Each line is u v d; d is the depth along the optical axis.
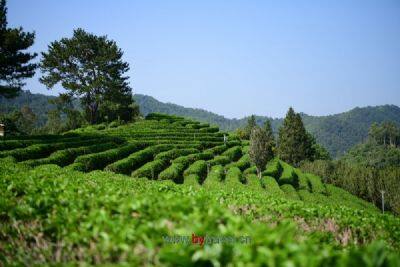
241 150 67.50
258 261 4.64
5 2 53.31
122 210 7.23
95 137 53.84
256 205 12.72
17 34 52.28
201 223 5.94
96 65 80.12
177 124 80.38
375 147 199.62
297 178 61.59
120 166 40.28
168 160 49.03
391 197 63.69
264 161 51.97
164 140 57.88
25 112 119.06
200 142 62.62
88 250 6.45
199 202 8.11
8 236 8.02
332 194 58.72
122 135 60.25
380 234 11.33
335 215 12.75
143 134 62.50
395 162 167.88
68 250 6.78
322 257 4.86
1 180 11.02
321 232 10.22
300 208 12.92
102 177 18.31
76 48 79.25
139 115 103.62
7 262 7.08
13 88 54.34
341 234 11.19
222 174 45.72
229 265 4.86
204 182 41.81
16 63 53.12
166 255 5.08
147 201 7.36
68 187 9.96
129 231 6.17
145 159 47.44
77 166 36.28
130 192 10.59
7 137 44.59
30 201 8.59
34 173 13.36
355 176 72.56
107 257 6.07
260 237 5.11
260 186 43.41
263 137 52.50
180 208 6.92
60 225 7.37
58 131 87.56
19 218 8.22
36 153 38.91
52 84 79.25
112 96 80.00
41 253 6.96
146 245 5.71
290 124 107.00
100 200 8.18
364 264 4.60
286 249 4.81
